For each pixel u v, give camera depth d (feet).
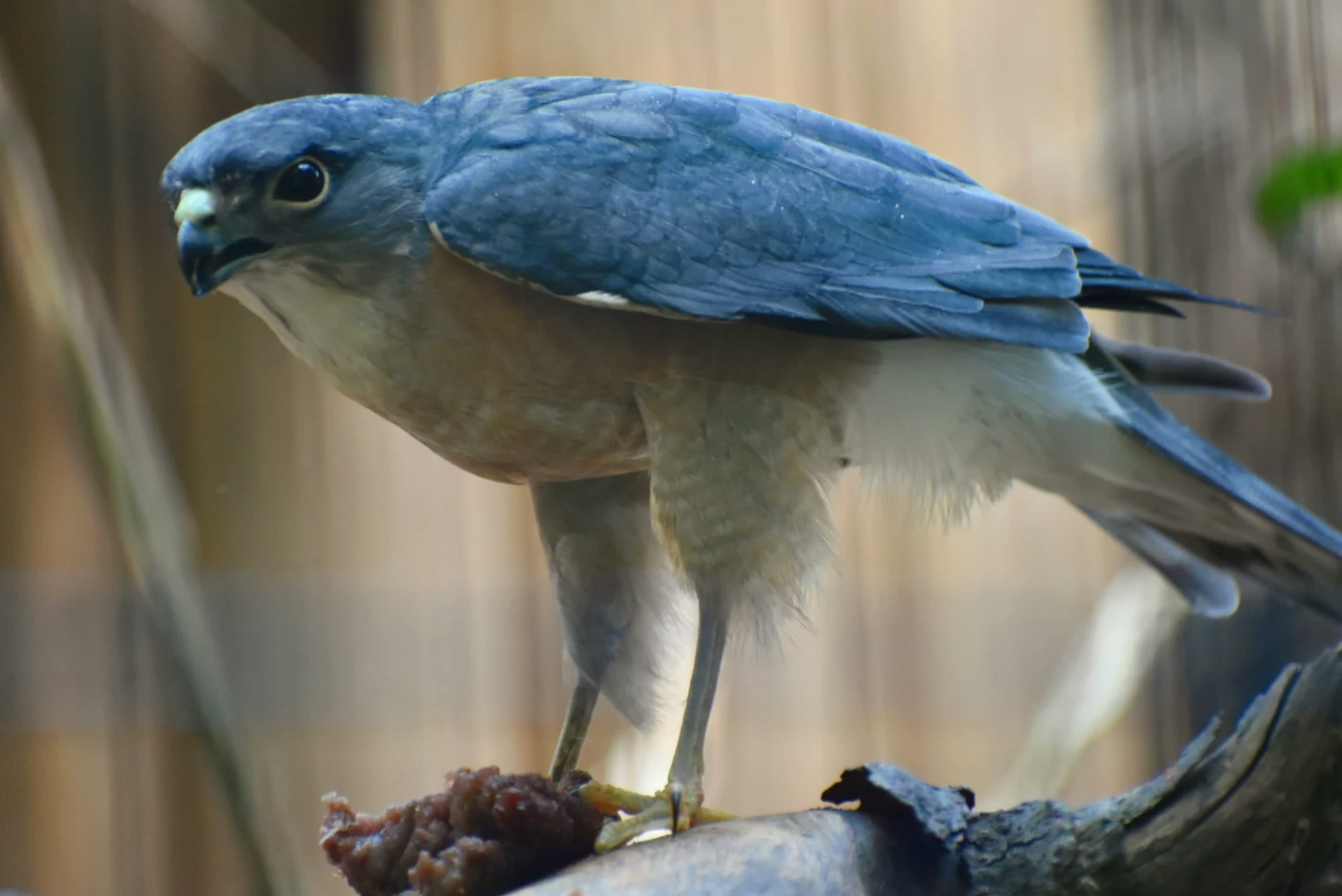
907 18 41.63
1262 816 14.05
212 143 15.78
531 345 16.19
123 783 34.01
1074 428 18.02
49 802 33.73
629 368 16.30
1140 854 14.35
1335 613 19.51
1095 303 18.08
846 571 37.99
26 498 34.53
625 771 25.44
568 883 13.78
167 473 27.63
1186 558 20.20
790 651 39.68
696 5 40.78
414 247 16.03
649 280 16.07
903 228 17.07
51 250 22.72
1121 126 29.96
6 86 25.35
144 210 36.35
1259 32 28.25
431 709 37.55
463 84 38.42
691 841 14.26
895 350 17.33
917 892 14.64
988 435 17.98
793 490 16.53
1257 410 27.86
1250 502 17.94
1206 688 28.25
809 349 16.78
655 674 18.70
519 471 17.49
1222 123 28.50
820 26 41.32
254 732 29.60
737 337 16.46
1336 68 27.81
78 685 33.63
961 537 40.86
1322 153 22.07
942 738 39.99
